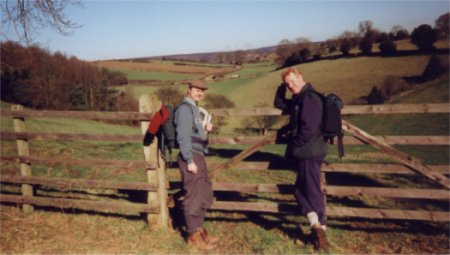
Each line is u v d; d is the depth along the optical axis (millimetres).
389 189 4508
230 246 4426
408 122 40375
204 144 4445
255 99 60562
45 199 5324
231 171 8086
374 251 4199
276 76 74188
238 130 39062
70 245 4480
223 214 5355
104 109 46500
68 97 44156
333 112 4020
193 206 4324
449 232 4660
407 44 85625
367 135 4469
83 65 45594
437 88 53875
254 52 150750
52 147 10695
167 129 4449
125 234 4773
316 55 97125
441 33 81812
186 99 4332
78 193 6414
